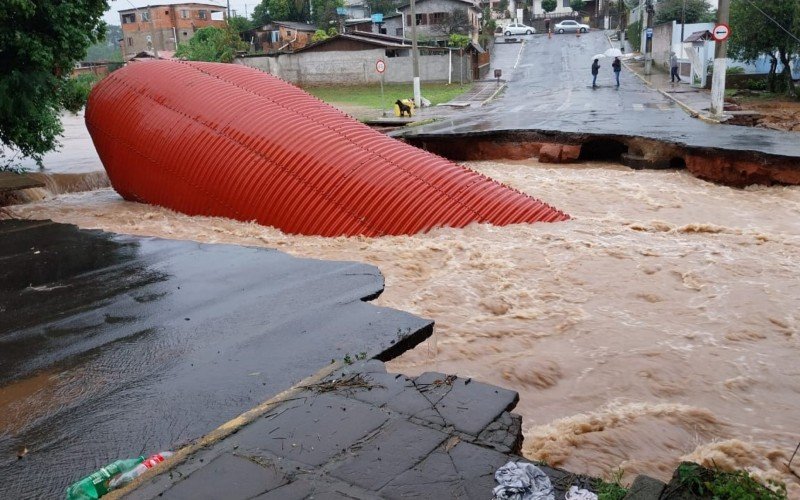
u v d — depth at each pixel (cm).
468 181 1302
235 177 1321
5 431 497
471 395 455
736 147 1645
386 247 1133
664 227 1249
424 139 2214
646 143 1883
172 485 370
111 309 762
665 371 682
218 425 481
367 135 1384
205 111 1394
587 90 3734
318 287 782
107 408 521
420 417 429
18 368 612
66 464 447
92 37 1808
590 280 948
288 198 1275
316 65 4619
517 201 1297
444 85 4425
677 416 598
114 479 404
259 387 532
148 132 1445
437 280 950
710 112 2366
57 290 849
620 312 841
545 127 2155
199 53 5159
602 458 541
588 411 613
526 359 700
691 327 790
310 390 477
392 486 359
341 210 1247
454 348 733
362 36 5081
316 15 6225
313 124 1359
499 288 919
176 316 721
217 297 776
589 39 6481
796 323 791
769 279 940
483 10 7275
